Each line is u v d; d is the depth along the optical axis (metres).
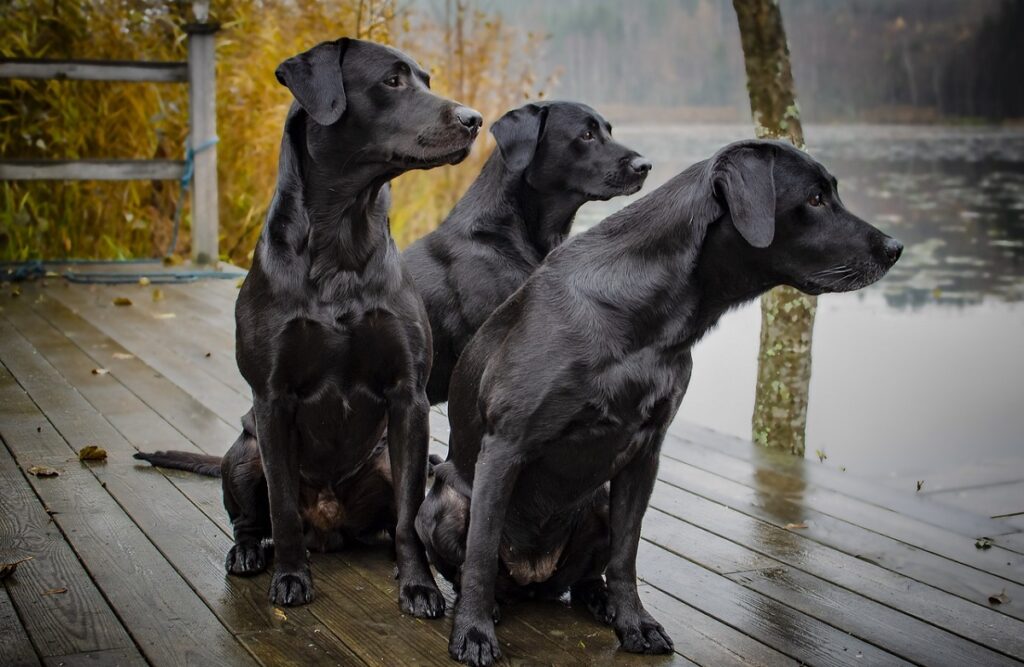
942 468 5.59
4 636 2.80
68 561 3.32
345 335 3.10
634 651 2.84
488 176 4.20
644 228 2.77
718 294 2.77
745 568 3.43
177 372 5.67
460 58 10.00
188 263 8.77
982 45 18.00
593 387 2.69
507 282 4.09
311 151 3.09
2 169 7.98
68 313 7.02
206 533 3.59
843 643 2.91
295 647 2.81
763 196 2.58
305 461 3.33
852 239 2.70
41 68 7.97
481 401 2.88
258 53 9.52
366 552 3.54
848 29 17.95
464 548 3.01
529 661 2.79
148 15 9.24
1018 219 12.95
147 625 2.90
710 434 4.94
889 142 19.73
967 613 3.11
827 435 6.22
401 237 10.05
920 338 8.57
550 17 11.16
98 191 9.24
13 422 4.75
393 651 2.81
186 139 9.05
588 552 3.07
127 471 4.17
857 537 3.70
